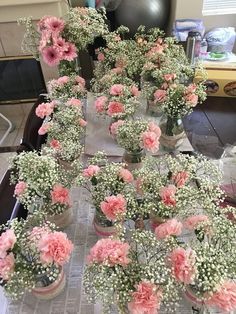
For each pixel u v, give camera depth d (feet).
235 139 3.93
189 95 3.35
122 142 3.04
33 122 3.86
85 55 5.55
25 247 2.01
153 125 3.14
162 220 2.42
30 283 1.97
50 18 4.12
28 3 6.01
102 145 3.79
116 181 2.47
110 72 4.21
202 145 3.83
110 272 1.85
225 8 7.80
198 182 2.51
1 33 6.68
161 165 2.78
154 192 2.44
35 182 2.42
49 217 2.65
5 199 3.01
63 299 2.35
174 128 3.54
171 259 1.90
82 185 2.68
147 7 7.25
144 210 2.35
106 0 7.13
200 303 2.06
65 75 4.48
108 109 3.61
